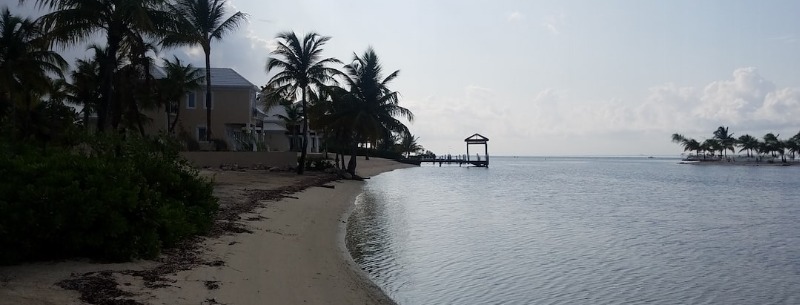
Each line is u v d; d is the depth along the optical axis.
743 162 162.62
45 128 36.44
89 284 7.67
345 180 44.47
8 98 38.44
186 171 13.69
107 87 22.38
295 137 60.53
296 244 13.57
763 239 18.78
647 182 58.19
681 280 12.53
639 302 10.70
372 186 40.81
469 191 39.88
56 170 9.02
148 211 9.84
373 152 101.94
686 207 30.17
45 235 8.39
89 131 14.86
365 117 46.72
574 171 94.44
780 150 153.50
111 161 11.01
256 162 41.12
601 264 14.12
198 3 39.16
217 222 14.95
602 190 43.81
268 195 23.72
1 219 8.14
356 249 14.80
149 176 12.47
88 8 21.52
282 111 69.25
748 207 30.55
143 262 9.39
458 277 12.23
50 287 7.36
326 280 10.35
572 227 21.17
